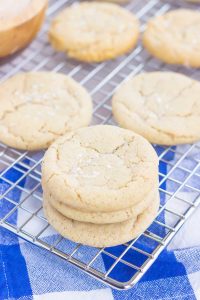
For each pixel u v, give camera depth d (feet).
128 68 1.88
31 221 1.41
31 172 1.53
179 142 1.57
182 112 1.63
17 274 1.33
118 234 1.33
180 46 1.85
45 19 2.06
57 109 1.65
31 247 1.37
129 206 1.31
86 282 1.32
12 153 1.60
